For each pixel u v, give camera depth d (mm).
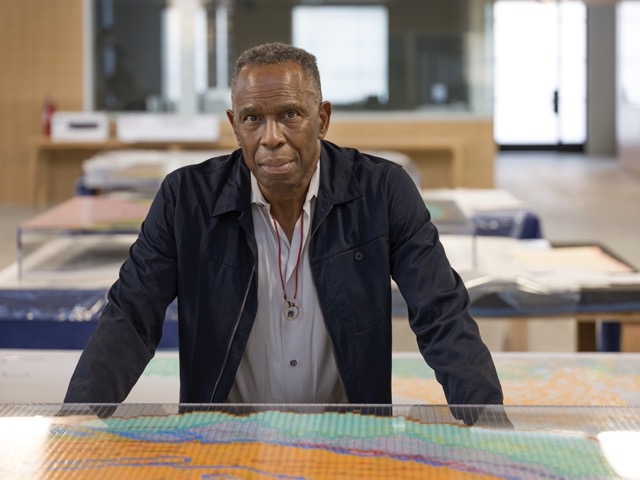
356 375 1823
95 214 4262
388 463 1218
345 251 1803
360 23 9969
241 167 1827
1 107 10367
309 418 1371
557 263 3846
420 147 9984
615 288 3453
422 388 2285
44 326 3549
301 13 9984
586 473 1181
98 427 1339
